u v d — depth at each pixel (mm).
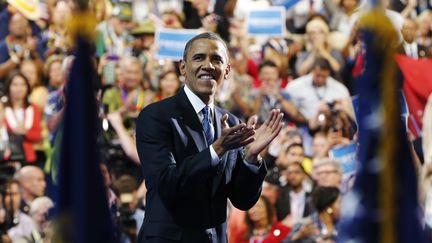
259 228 11055
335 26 13117
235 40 13086
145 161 6168
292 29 13414
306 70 12789
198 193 6168
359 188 4027
